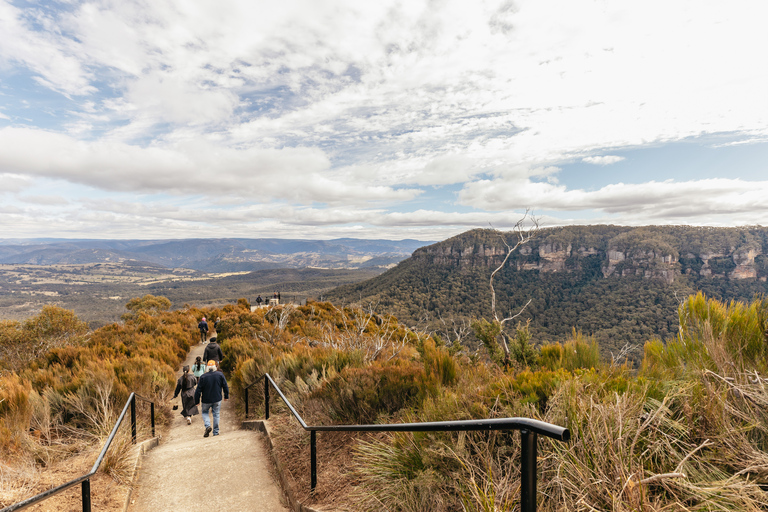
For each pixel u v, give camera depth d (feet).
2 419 14.10
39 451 13.29
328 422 14.76
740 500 5.24
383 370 15.93
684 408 7.18
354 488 9.82
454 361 15.84
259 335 48.39
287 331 53.78
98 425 16.07
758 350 9.59
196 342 57.72
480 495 6.73
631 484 5.33
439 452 8.35
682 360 11.02
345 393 14.39
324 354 25.52
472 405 9.89
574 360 14.49
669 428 6.98
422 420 10.64
